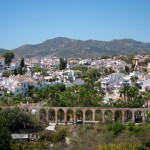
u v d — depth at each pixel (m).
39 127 143.88
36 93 195.62
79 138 102.31
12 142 105.62
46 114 160.88
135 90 187.75
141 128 121.50
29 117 142.38
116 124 122.75
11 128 137.62
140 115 168.62
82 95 180.38
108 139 103.38
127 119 166.38
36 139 120.25
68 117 170.12
